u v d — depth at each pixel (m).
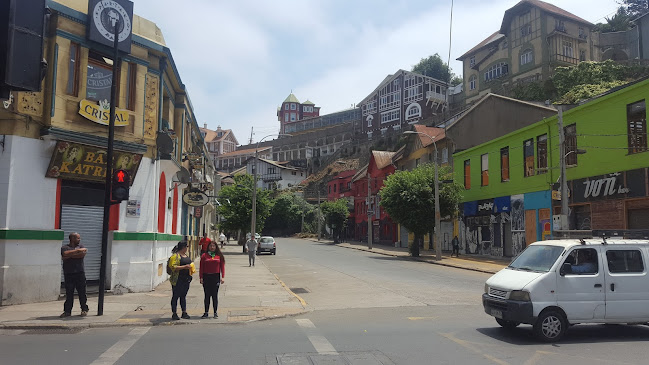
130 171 14.05
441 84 76.19
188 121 22.34
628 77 42.31
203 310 11.66
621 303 8.64
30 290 11.87
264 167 97.38
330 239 71.94
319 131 100.69
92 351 7.48
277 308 12.09
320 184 86.88
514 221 30.14
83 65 12.98
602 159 22.64
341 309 12.43
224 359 7.02
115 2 13.58
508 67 57.00
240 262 30.23
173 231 19.77
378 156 61.28
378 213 59.91
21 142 11.92
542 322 8.30
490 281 9.31
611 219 22.05
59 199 12.71
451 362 6.91
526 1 54.03
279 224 81.69
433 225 34.19
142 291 14.49
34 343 8.06
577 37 52.47
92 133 13.02
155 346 7.87
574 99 37.66
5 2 4.75
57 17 12.41
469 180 36.47
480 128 36.38
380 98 83.62
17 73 4.77
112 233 13.80
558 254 8.79
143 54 14.54
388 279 20.03
